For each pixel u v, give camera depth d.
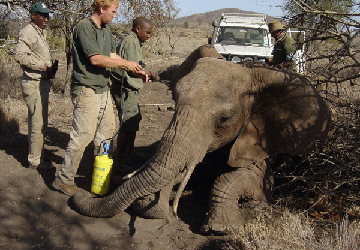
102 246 3.75
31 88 5.15
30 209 4.39
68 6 9.05
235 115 3.99
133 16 10.79
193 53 5.15
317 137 4.16
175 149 3.59
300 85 4.16
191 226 4.14
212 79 3.94
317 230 3.85
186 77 3.99
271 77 4.16
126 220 4.27
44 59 5.21
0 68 10.73
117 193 3.92
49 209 4.41
